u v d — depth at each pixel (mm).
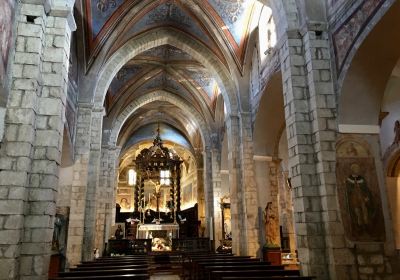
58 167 8086
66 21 8648
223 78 18266
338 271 8641
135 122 30938
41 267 7148
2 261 6547
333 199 9094
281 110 16250
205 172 25094
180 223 33656
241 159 16984
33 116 7445
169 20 17828
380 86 9547
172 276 17969
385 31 8492
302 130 9820
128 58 18109
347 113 9648
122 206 43500
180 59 21859
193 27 17750
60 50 8414
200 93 24469
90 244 15625
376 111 9750
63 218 14062
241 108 17359
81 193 14617
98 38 15719
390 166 14383
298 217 9555
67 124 13852
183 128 32875
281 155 21438
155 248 29125
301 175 9477
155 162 35812
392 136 14250
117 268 11008
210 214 24469
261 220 16031
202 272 11938
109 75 17250
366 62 9172
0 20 6738
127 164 44312
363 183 9312
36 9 7973
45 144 7816
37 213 7406
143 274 9469
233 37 16938
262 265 11203
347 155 9445
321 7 10500
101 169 22828
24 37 7762
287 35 10539
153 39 18250
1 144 7078
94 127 16641
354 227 8977
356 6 9055
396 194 14297
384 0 8062
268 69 14844
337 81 9703
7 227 6719
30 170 7527
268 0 12445
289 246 20547
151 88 24922
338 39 9766
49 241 7500
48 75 8227
